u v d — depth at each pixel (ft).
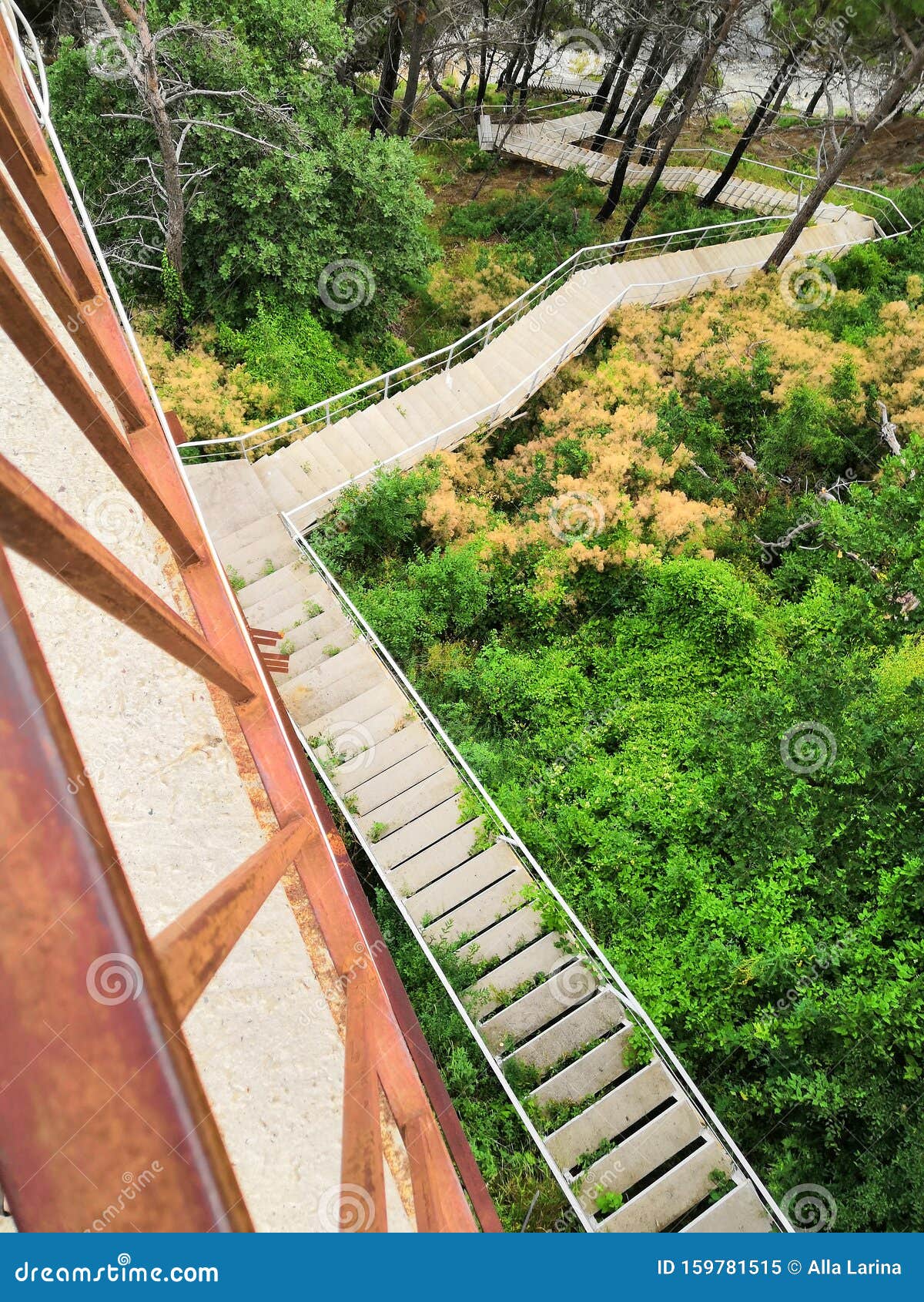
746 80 115.24
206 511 41.75
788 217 88.22
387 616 40.55
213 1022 10.46
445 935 30.19
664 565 45.21
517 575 46.06
